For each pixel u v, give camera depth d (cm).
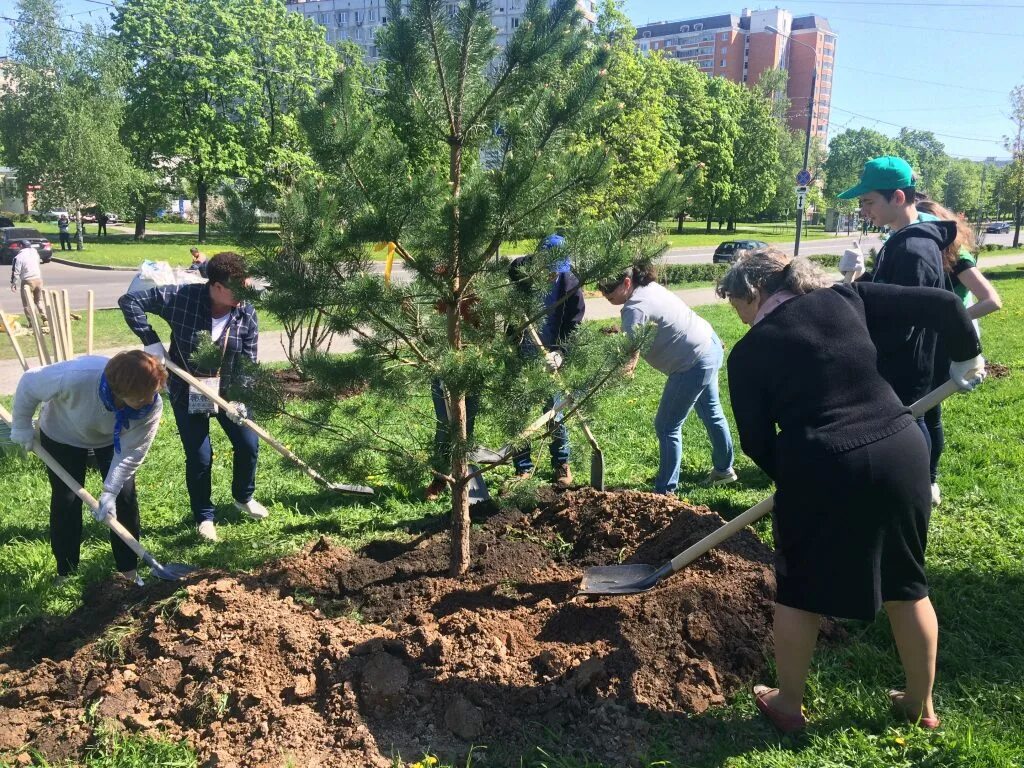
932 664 268
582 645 325
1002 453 574
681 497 521
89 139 3391
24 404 369
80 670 312
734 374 269
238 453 495
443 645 313
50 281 2375
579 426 380
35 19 3469
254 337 469
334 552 421
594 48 342
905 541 255
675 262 3494
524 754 270
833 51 10062
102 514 373
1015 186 3628
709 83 5856
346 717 283
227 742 278
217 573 382
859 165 8662
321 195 297
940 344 430
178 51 3656
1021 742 266
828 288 271
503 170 309
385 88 336
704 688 299
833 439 250
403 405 353
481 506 482
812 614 265
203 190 3747
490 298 357
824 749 270
